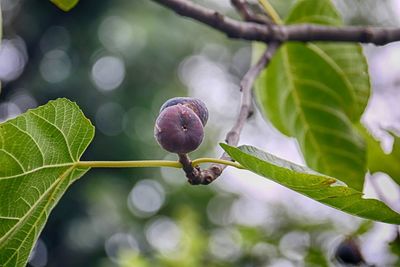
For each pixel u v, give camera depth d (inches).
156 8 200.8
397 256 58.3
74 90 200.5
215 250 83.0
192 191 188.5
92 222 191.5
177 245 83.5
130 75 201.2
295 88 59.7
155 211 200.7
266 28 53.7
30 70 210.4
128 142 200.5
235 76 244.4
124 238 198.1
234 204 168.2
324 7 58.2
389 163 57.6
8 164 39.7
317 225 71.0
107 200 192.9
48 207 40.8
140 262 82.6
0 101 213.0
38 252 197.9
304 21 58.6
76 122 40.3
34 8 208.8
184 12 52.3
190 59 217.9
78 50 203.8
